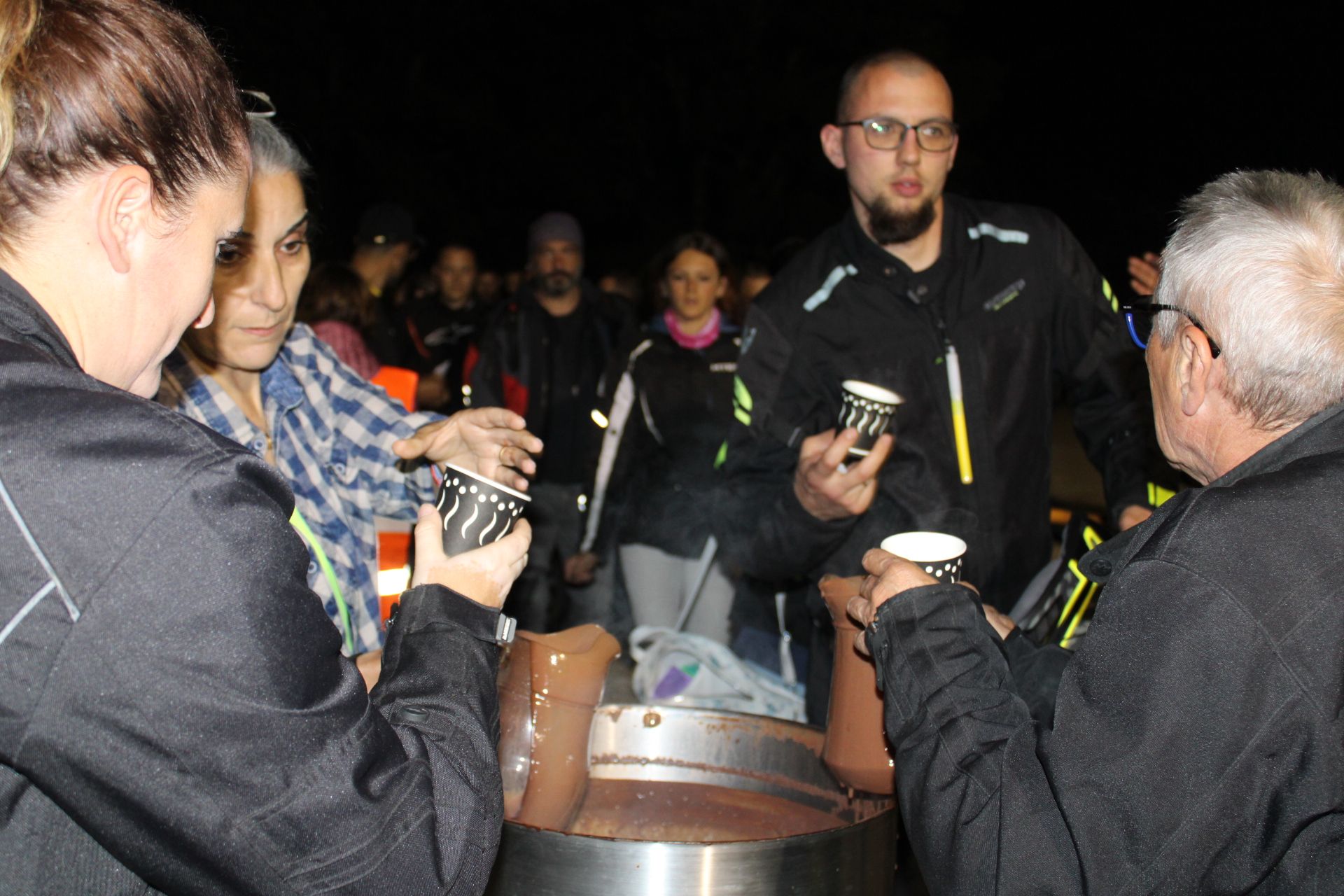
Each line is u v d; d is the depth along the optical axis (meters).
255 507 0.86
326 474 1.83
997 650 1.28
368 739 0.89
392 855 0.88
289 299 1.70
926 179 2.30
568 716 1.46
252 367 1.69
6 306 0.85
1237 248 1.14
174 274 0.92
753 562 2.37
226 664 0.81
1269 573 1.04
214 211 0.93
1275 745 1.01
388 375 2.20
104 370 0.92
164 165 0.87
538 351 4.59
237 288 1.61
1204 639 1.03
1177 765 1.03
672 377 3.97
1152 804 1.03
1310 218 1.14
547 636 1.51
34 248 0.86
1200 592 1.04
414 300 6.32
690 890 1.24
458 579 1.11
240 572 0.83
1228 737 1.02
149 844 0.82
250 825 0.83
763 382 2.43
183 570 0.81
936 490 2.34
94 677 0.79
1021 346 2.38
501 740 1.47
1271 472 1.11
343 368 1.94
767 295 2.48
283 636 0.84
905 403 2.35
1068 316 2.43
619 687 2.74
